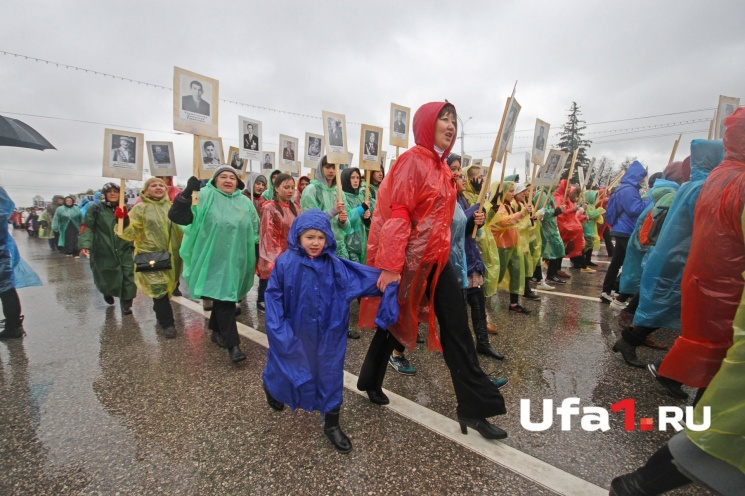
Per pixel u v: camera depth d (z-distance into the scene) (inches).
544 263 339.0
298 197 248.4
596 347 143.4
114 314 192.1
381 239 81.6
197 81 134.2
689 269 87.7
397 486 72.9
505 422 95.0
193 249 132.0
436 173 83.6
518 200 198.4
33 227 799.7
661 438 88.7
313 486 73.1
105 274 183.6
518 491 71.2
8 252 153.2
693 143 106.0
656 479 59.7
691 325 88.0
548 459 81.1
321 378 82.9
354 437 88.3
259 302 194.2
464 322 86.7
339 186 141.3
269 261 162.6
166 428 92.8
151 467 79.1
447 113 84.4
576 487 72.1
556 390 110.9
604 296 207.5
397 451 83.1
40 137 186.2
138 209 153.9
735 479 52.0
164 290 153.4
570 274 300.8
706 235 83.3
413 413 98.1
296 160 253.4
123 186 162.9
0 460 82.1
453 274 88.8
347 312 85.4
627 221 193.6
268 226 165.3
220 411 100.1
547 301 211.8
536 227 216.5
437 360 133.0
